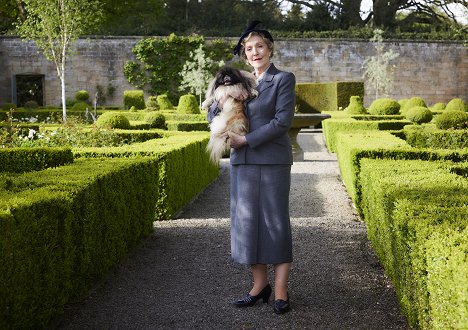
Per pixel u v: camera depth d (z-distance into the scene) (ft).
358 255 17.37
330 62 99.66
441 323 7.96
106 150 23.95
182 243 19.07
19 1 90.38
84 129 34.06
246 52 12.83
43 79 94.58
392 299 13.53
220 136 12.47
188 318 12.53
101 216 14.49
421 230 9.10
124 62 96.48
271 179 12.41
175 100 97.45
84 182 13.46
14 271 9.53
